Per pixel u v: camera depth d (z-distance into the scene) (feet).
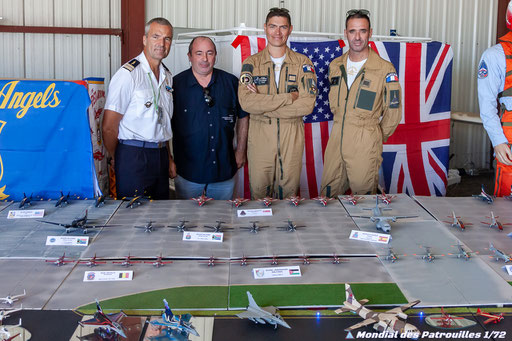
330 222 7.63
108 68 21.47
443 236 7.04
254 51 14.26
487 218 7.82
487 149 25.93
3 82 8.87
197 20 21.89
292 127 11.60
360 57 11.82
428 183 16.38
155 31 9.92
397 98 11.70
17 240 6.79
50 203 8.54
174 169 11.82
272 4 22.29
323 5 22.56
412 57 15.56
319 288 5.50
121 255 6.33
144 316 4.93
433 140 16.25
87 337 4.53
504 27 24.80
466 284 5.59
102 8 21.02
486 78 10.07
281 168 11.82
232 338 4.58
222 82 11.73
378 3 23.03
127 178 10.43
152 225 7.43
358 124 11.84
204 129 11.56
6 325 4.71
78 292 5.38
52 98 8.93
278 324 4.78
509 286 5.55
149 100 10.19
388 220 7.64
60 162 9.04
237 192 14.64
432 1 23.67
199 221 7.63
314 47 14.44
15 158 8.92
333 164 12.49
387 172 16.02
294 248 6.57
